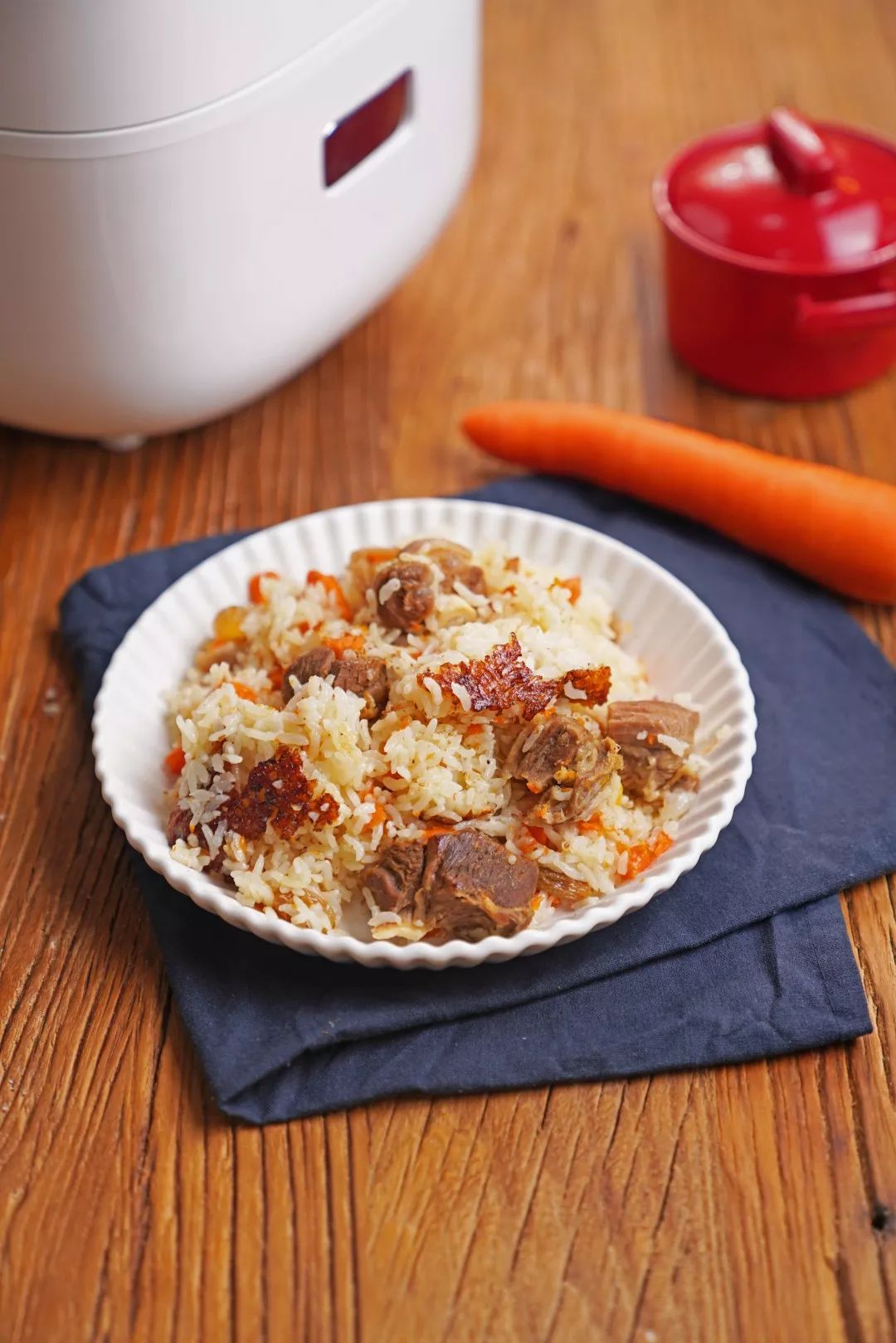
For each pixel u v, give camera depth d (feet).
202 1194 1.94
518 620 2.20
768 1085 2.01
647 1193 1.93
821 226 2.61
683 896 2.13
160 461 2.70
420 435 2.75
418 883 2.01
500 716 2.09
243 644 2.29
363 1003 2.04
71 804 2.27
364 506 2.41
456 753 2.08
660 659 2.29
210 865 2.07
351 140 2.48
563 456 2.60
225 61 2.23
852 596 2.50
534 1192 1.94
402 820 2.08
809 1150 1.96
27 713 2.37
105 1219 1.93
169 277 2.36
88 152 2.22
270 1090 2.00
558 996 2.06
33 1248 1.91
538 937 1.96
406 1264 1.89
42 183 2.24
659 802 2.13
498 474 2.69
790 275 2.58
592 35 3.54
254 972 2.07
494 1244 1.90
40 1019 2.07
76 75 2.16
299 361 2.64
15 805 2.27
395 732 2.09
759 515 2.48
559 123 3.31
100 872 2.20
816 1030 2.02
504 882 2.01
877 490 2.45
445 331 2.91
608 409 2.71
